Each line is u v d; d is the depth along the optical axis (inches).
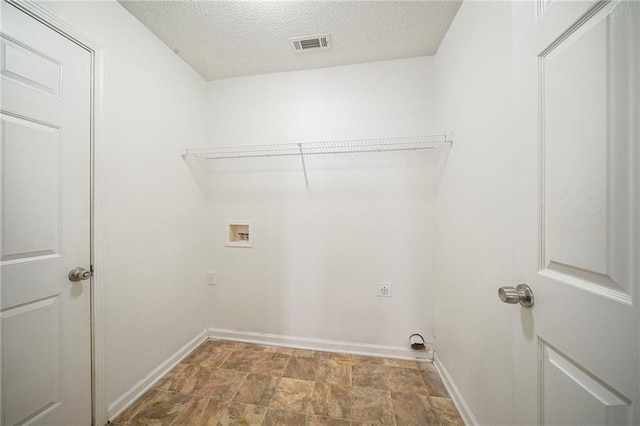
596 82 17.7
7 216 33.3
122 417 46.2
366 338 68.3
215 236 75.9
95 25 43.5
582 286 18.6
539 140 23.1
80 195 41.5
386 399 50.5
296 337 71.5
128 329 49.8
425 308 65.6
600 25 17.4
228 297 75.3
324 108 70.2
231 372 59.3
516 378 26.0
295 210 71.8
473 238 43.2
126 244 49.4
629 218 15.9
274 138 72.8
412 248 66.2
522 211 25.3
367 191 68.2
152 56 56.2
